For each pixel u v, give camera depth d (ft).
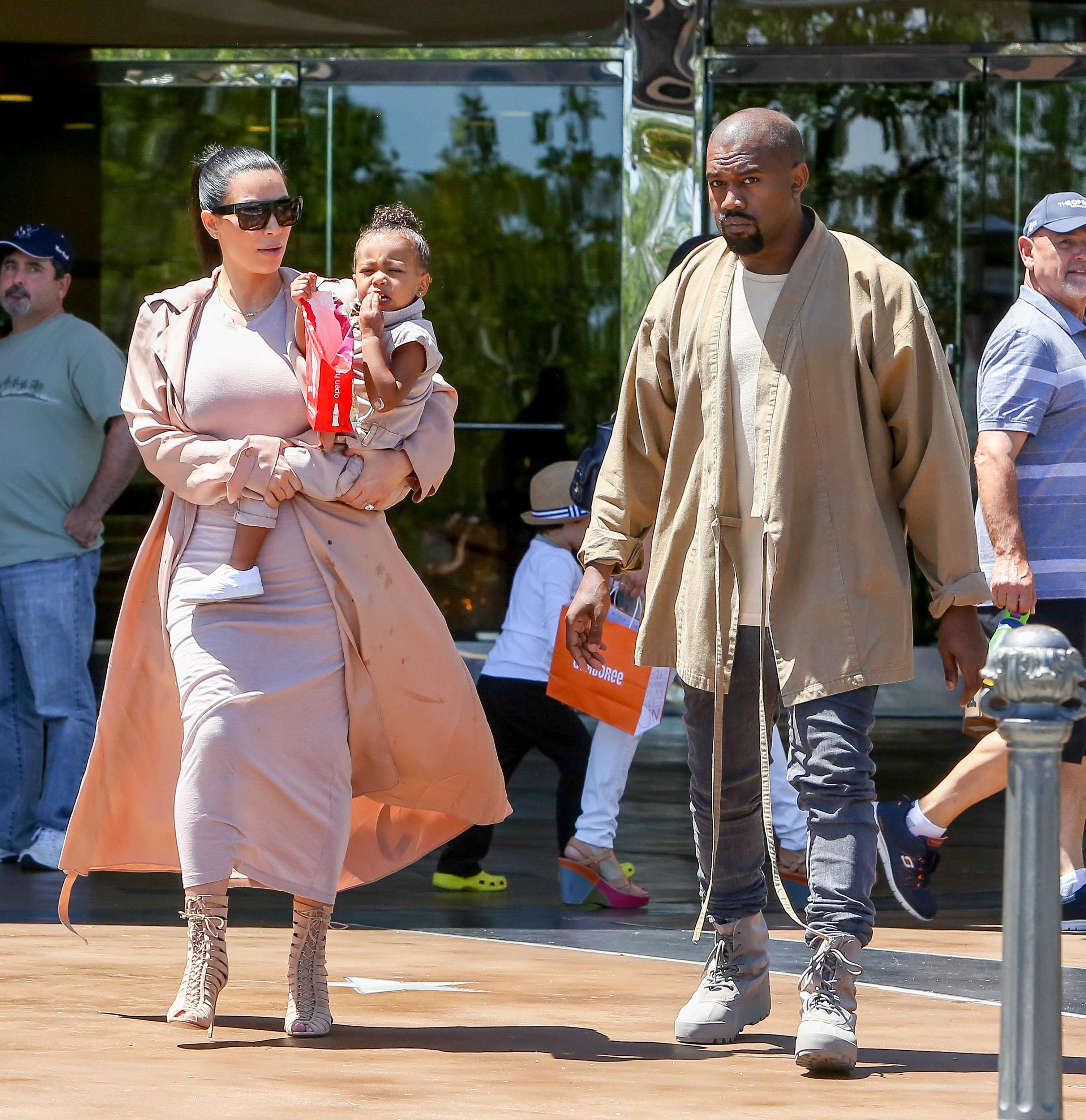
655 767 115.55
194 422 46.16
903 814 65.82
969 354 145.69
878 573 43.65
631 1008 50.65
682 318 46.16
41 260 80.64
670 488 46.29
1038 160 144.36
